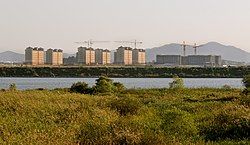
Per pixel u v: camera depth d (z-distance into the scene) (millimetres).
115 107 40781
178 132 28156
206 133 28750
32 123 28953
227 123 29781
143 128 27000
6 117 31281
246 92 66375
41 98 45844
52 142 21375
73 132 24875
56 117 32625
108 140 22641
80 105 41312
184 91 86125
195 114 40344
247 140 25766
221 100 61000
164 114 36219
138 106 41812
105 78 85562
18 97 43625
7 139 22203
